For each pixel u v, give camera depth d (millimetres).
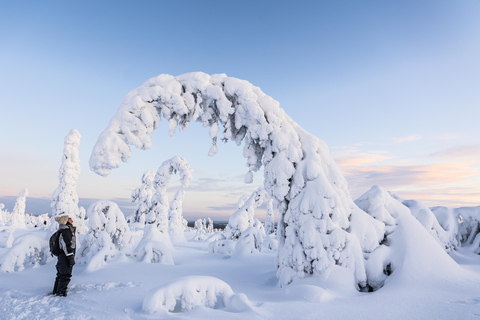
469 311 3654
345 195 6406
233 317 3570
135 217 24922
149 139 7203
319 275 5531
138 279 6074
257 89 7324
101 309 4027
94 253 8125
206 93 7234
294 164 6758
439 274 5207
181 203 21438
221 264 8922
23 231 22797
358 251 5621
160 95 7145
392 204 6875
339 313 3770
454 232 9133
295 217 6250
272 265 8789
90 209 8742
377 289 5488
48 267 7133
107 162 6801
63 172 11602
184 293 3979
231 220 15180
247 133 7383
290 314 3742
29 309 3998
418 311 3785
